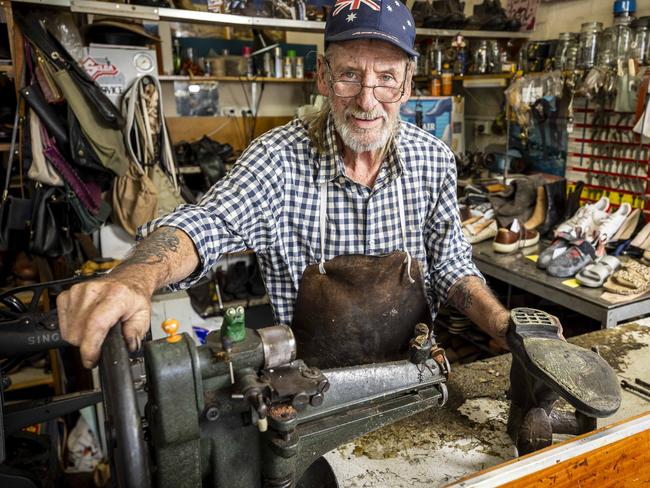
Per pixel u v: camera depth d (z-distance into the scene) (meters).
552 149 3.18
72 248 2.31
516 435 1.03
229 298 3.56
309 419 0.81
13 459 1.62
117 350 0.59
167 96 3.47
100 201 2.33
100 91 2.19
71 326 0.65
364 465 1.05
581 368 0.91
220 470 0.72
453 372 1.39
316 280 1.30
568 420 1.07
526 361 0.96
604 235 2.48
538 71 3.11
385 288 1.31
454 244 1.43
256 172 1.24
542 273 2.39
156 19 2.39
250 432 0.72
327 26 1.19
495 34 3.38
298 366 0.77
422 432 1.15
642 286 2.07
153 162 2.47
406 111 3.21
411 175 1.36
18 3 2.18
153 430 0.66
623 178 2.80
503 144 3.58
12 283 2.54
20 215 2.17
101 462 2.23
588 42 2.73
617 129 2.77
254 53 3.38
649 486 0.83
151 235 0.98
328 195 1.32
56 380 2.48
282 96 3.80
